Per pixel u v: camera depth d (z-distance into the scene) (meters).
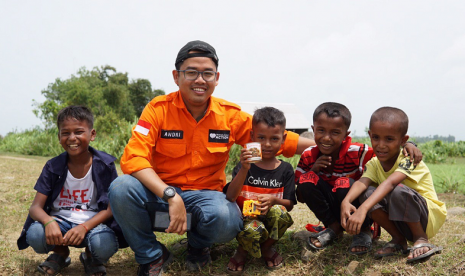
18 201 4.73
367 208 2.29
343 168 2.73
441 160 13.80
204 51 2.50
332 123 2.53
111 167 2.62
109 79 47.38
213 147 2.61
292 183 2.65
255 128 2.60
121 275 2.61
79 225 2.40
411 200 2.33
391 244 2.49
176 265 2.69
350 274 2.38
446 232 3.13
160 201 2.44
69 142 2.47
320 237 2.72
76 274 2.60
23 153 13.91
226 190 2.72
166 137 2.58
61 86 44.12
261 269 2.60
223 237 2.43
